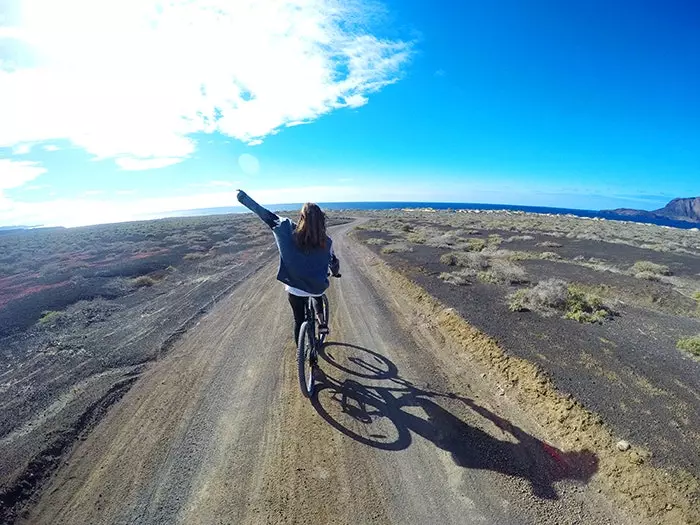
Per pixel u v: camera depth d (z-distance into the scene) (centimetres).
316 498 331
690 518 293
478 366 580
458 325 727
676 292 1032
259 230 3284
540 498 331
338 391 503
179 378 541
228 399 484
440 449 392
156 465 368
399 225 3909
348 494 336
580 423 415
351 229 3794
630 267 1454
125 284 1153
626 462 353
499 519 312
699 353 595
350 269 1415
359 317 822
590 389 473
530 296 866
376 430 421
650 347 620
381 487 343
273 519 309
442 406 470
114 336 716
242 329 742
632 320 771
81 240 2944
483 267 1341
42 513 314
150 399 486
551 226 3750
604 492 335
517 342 624
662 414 421
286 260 414
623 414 421
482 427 429
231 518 310
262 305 913
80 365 589
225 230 3378
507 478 354
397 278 1181
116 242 2622
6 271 1661
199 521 307
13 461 365
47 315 851
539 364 539
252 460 375
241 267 1467
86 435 415
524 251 1911
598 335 670
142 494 333
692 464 342
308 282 427
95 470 362
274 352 627
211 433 416
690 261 1619
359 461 375
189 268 1451
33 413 454
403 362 593
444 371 564
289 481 349
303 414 450
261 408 463
